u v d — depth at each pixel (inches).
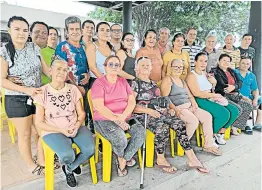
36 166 92.0
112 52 121.2
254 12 173.0
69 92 84.3
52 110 80.7
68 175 83.9
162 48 144.3
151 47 125.4
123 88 93.0
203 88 124.5
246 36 165.3
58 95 82.1
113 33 131.5
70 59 103.8
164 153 106.9
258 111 157.8
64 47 103.7
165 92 109.7
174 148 118.6
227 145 128.2
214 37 151.9
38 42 117.0
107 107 89.4
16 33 81.4
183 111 108.3
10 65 82.4
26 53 85.6
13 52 82.7
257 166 115.1
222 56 137.1
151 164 99.9
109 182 87.9
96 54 114.5
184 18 281.4
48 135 79.3
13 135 127.0
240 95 141.8
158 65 126.5
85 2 238.1
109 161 87.6
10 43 83.2
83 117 86.5
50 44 119.0
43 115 80.4
